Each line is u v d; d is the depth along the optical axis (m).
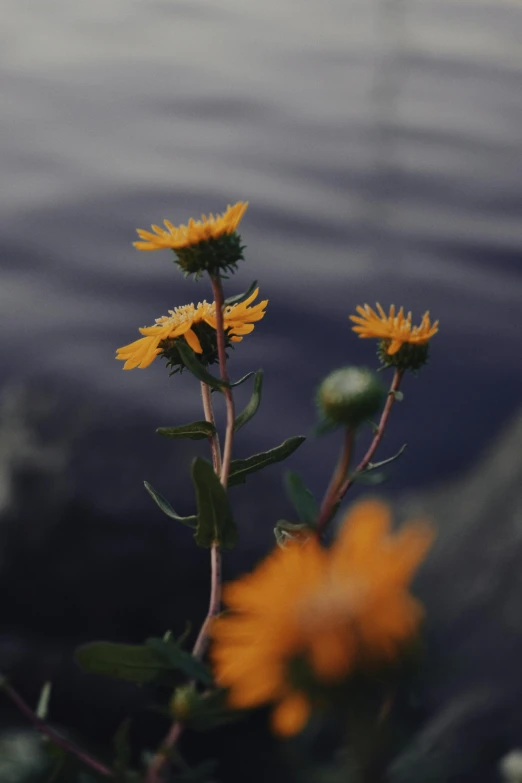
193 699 0.68
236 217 0.75
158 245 0.75
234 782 2.53
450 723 2.25
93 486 2.79
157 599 2.76
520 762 1.09
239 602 0.56
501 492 3.32
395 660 0.56
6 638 2.65
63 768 0.71
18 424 2.95
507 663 2.47
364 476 0.68
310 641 0.56
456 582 3.00
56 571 2.72
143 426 2.94
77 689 2.54
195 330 0.79
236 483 0.77
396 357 0.75
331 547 0.56
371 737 0.57
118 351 0.79
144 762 0.72
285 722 0.56
